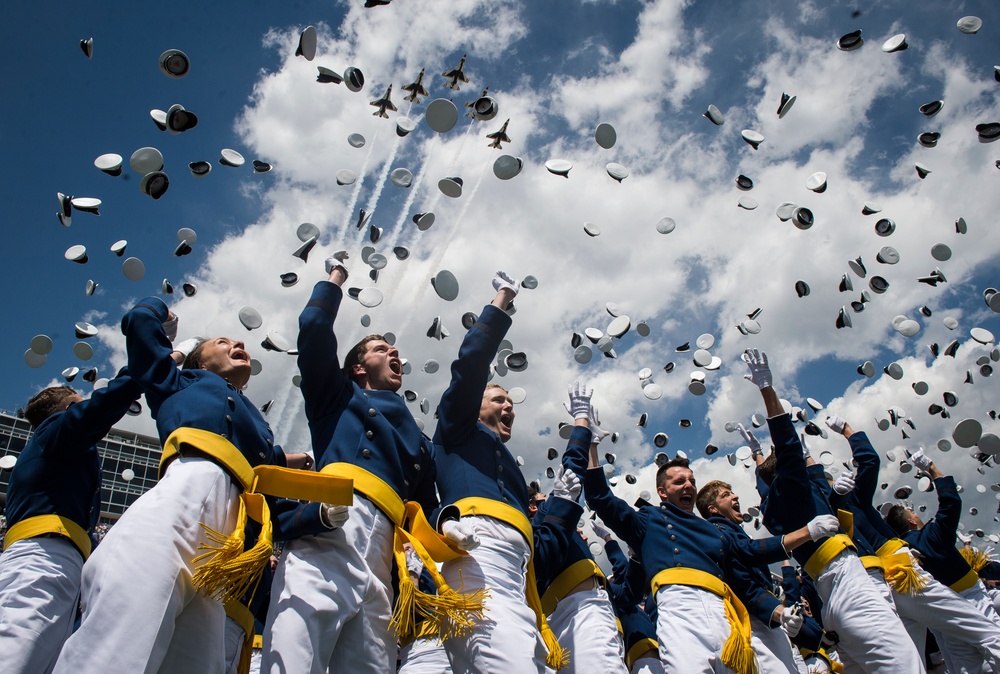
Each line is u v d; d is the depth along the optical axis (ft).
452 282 16.14
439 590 9.75
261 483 9.64
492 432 13.32
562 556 13.37
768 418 17.75
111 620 7.63
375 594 9.66
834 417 22.17
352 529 9.75
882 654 16.08
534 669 10.17
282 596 8.99
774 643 16.28
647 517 17.24
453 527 10.35
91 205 16.40
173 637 8.61
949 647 19.67
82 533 12.32
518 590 11.21
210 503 9.06
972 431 21.76
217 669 8.95
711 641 14.71
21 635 10.79
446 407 12.73
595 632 15.14
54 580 11.59
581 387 15.92
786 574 22.45
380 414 11.42
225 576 8.24
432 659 18.16
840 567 17.20
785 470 17.29
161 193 15.52
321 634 8.71
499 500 11.98
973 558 25.00
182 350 13.41
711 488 19.86
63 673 7.34
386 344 13.05
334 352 11.36
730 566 16.49
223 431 9.93
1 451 83.15
